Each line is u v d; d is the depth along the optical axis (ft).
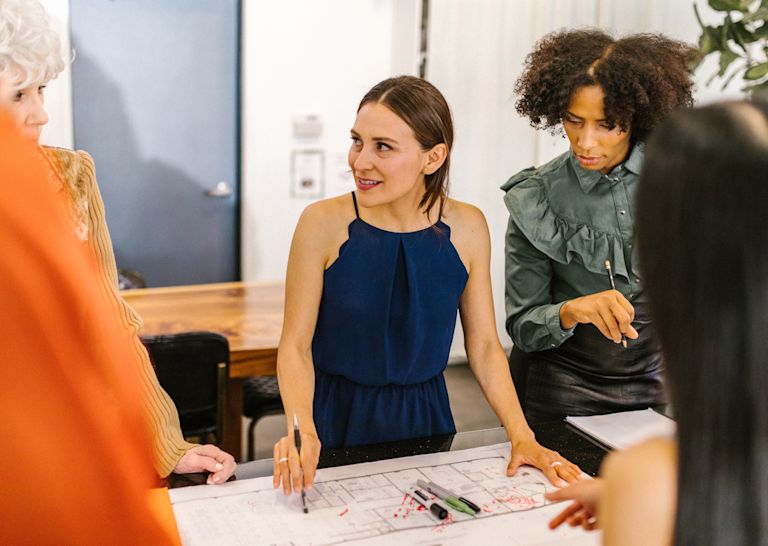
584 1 13.65
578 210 5.57
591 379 5.87
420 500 4.02
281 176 16.70
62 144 15.02
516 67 14.43
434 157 4.51
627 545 2.07
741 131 1.76
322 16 16.26
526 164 14.73
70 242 1.33
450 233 5.03
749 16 6.36
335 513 3.90
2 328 1.26
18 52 3.60
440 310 5.04
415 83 4.44
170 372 7.57
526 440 4.66
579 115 4.92
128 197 15.93
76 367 1.31
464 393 15.12
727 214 1.74
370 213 4.86
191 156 16.15
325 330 5.00
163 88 15.70
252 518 3.83
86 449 1.32
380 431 5.12
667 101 4.89
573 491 2.95
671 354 1.88
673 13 12.92
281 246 16.99
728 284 1.75
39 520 1.32
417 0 15.47
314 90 16.53
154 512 1.45
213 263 16.76
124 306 4.37
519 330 5.77
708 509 1.81
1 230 1.25
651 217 1.89
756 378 1.75
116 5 15.08
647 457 2.12
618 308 4.85
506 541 3.70
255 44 16.03
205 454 4.33
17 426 1.28
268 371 8.60
